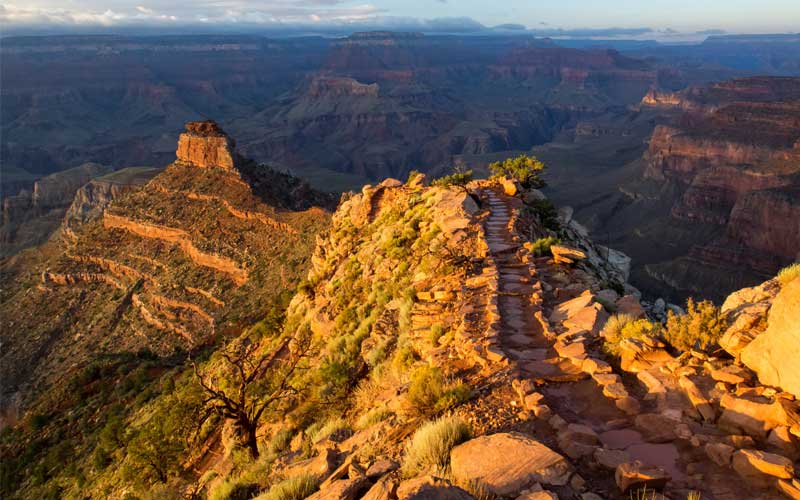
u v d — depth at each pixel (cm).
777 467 618
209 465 2209
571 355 1084
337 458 1008
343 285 3162
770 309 852
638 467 655
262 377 2555
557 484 665
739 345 875
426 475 701
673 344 992
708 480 650
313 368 2177
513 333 1298
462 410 936
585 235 3531
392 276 2534
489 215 2800
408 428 947
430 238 2616
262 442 1773
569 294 1574
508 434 766
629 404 852
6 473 4778
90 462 3884
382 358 1648
